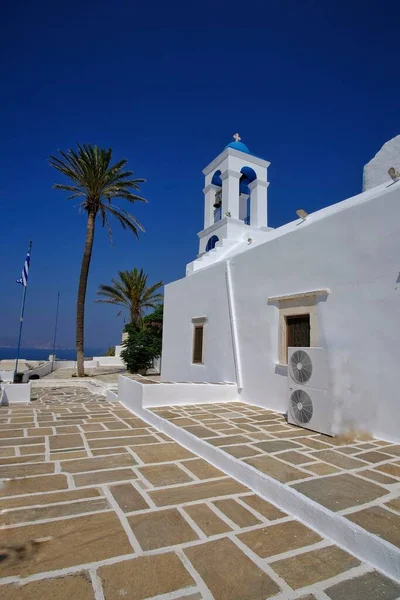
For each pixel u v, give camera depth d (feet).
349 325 18.24
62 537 8.24
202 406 23.75
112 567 7.22
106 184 62.69
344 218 19.10
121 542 8.10
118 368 94.84
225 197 43.32
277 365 23.03
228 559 7.59
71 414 22.66
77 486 11.12
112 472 12.40
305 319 21.67
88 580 6.81
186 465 13.43
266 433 16.70
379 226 17.20
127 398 26.00
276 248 24.03
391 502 9.44
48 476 11.87
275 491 10.46
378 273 17.06
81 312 64.49
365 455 13.58
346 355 17.97
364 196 22.52
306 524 9.17
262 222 44.11
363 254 17.88
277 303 23.61
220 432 16.56
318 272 20.49
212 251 38.91
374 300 17.13
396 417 15.56
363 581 7.01
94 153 61.31
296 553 7.89
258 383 24.71
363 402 16.94
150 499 10.37
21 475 11.91
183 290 37.81
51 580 6.79
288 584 6.85
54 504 9.87
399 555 7.08
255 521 9.29
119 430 18.54
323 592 6.67
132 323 81.82
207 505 10.12
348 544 8.09
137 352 71.41
